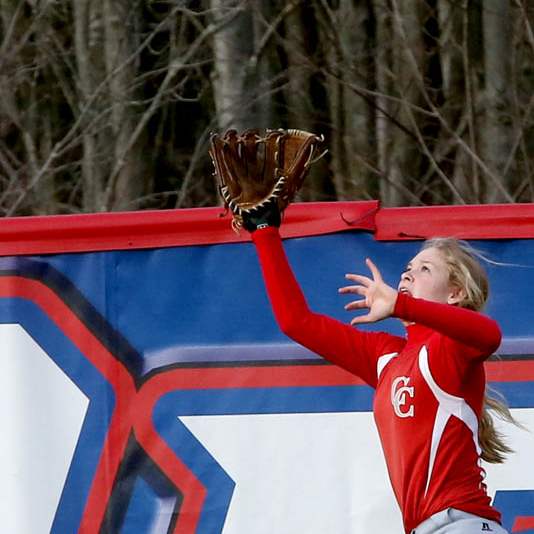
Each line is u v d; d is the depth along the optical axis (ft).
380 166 138.41
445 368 49.83
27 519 63.98
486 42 134.41
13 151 146.51
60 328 64.75
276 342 64.13
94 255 65.00
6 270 64.90
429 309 47.96
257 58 127.54
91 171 132.77
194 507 63.72
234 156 50.60
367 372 52.42
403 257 64.03
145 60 144.25
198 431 64.03
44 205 138.72
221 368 64.23
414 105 138.82
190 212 64.80
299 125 139.85
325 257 64.23
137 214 64.95
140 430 64.18
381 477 63.26
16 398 64.44
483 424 52.49
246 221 50.98
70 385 64.54
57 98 147.23
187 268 64.69
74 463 64.18
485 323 48.03
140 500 63.98
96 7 138.51
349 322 63.93
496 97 133.28
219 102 128.47
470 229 63.87
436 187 138.31
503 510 62.69
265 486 63.62
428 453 50.06
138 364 64.44
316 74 143.23
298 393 63.87
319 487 63.46
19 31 146.92
